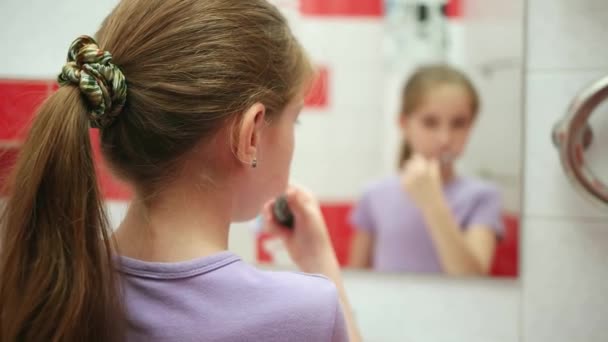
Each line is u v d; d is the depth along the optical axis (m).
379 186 0.92
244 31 0.47
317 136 0.92
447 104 0.90
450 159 0.90
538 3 0.87
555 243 0.90
